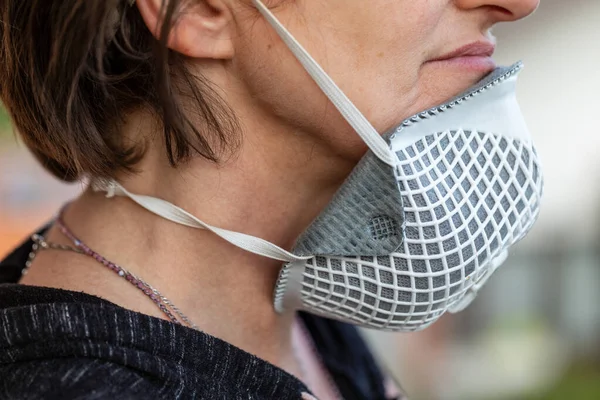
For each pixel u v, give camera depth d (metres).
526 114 2.76
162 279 0.74
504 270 2.88
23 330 0.61
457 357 2.76
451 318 2.82
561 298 2.86
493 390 2.68
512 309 2.87
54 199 2.21
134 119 0.74
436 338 2.77
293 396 0.70
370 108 0.69
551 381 2.69
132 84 0.72
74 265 0.75
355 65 0.68
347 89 0.69
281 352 0.88
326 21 0.67
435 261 0.72
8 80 0.75
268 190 0.76
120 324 0.62
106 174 0.73
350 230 0.70
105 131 0.73
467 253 0.73
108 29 0.68
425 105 0.71
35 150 0.84
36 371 0.59
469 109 0.71
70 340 0.60
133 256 0.74
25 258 0.85
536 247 2.89
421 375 2.69
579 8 2.56
